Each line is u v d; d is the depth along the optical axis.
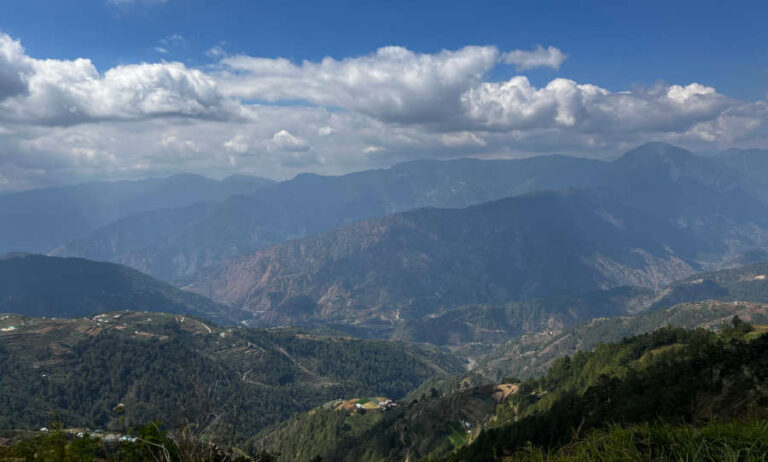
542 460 9.33
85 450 10.73
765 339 33.75
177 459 8.98
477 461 60.72
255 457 12.69
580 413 49.94
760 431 8.00
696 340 107.69
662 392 33.84
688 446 7.99
